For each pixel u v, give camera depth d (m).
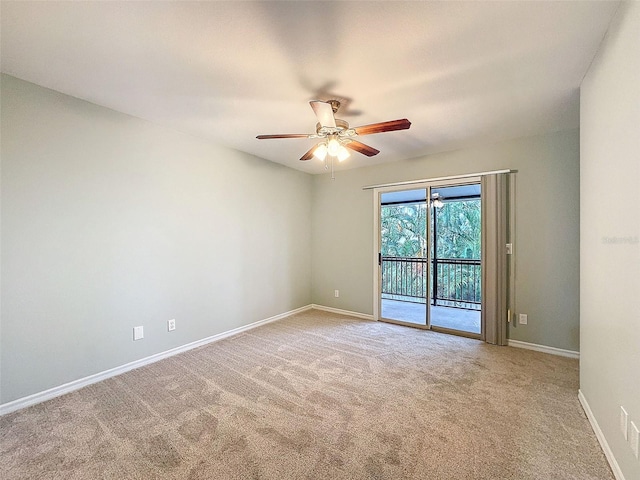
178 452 1.61
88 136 2.38
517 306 3.20
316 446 1.66
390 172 4.12
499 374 2.53
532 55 1.75
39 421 1.89
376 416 1.93
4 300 1.98
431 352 3.04
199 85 2.11
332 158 4.03
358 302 4.44
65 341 2.26
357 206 4.45
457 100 2.32
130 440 1.71
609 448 1.53
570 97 2.27
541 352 3.04
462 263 4.23
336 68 1.88
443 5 1.36
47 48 1.69
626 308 1.35
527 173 3.14
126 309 2.63
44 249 2.15
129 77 2.01
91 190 2.40
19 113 2.03
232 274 3.62
